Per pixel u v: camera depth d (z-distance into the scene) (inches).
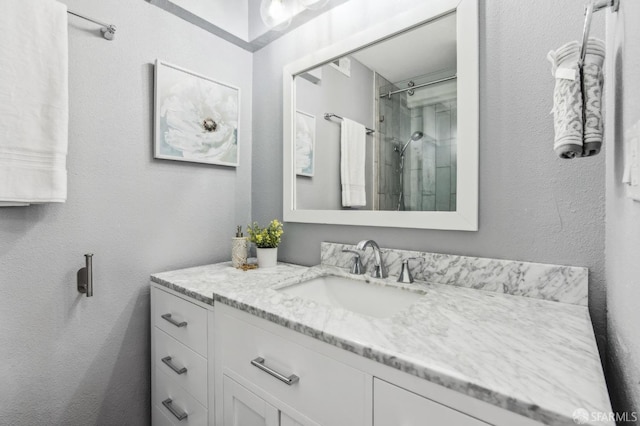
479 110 37.9
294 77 58.7
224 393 36.5
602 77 23.8
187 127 54.9
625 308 21.5
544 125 33.8
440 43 40.9
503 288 36.2
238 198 64.9
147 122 51.3
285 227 60.7
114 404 48.1
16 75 36.4
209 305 38.7
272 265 55.5
